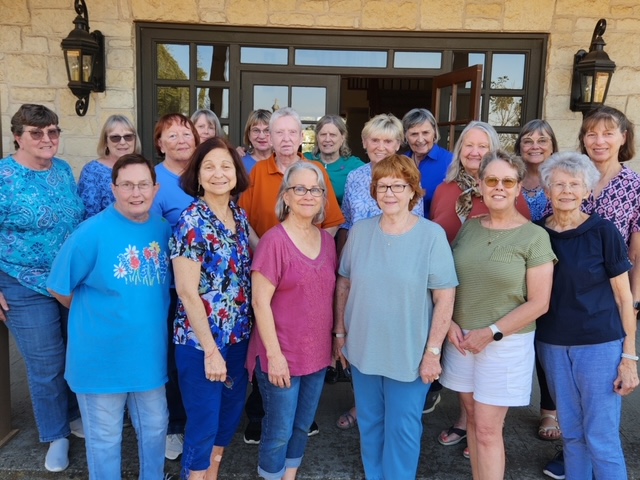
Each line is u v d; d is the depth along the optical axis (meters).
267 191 2.62
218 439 2.30
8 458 2.61
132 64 4.79
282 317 2.12
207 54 4.95
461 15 4.81
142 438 2.18
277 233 2.11
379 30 4.85
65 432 2.59
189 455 2.12
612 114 2.37
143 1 4.71
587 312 2.06
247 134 3.36
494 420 2.12
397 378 2.10
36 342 2.46
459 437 2.80
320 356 2.18
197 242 1.98
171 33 4.84
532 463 2.64
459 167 2.55
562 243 2.12
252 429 2.78
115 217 2.07
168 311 2.21
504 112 5.04
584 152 2.51
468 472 2.58
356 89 8.43
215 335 2.04
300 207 2.09
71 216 2.52
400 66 4.98
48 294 2.45
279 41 4.89
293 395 2.17
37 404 2.52
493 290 2.07
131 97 4.83
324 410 3.16
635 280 2.36
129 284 2.04
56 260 2.04
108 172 2.86
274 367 2.07
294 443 2.31
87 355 2.04
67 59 4.49
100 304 2.03
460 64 4.98
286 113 2.57
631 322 2.09
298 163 2.16
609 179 2.40
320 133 3.39
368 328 2.13
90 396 2.08
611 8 4.77
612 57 4.84
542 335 2.18
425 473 2.57
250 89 4.99
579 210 2.17
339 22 4.82
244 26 4.84
